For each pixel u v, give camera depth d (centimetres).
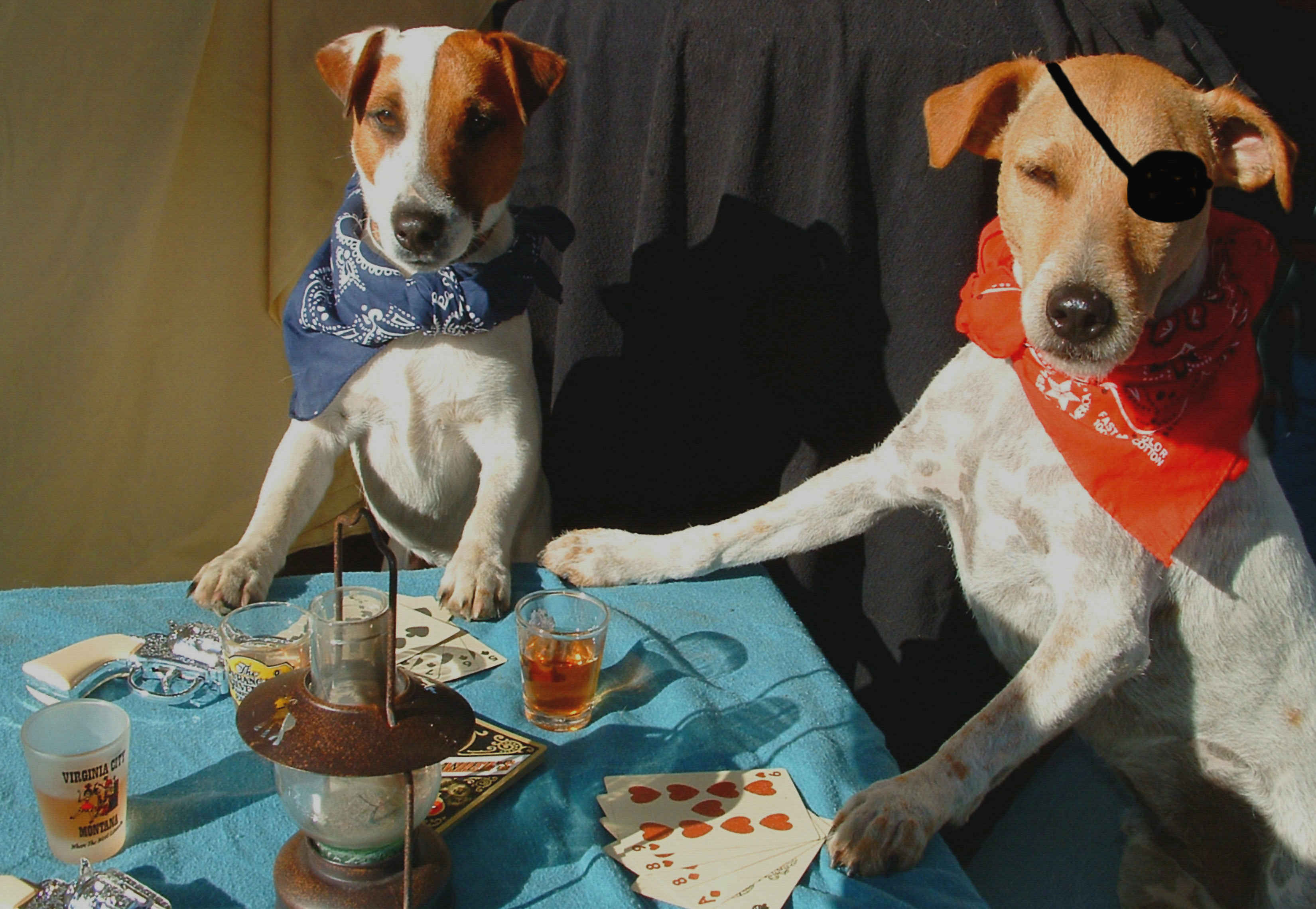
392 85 215
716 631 205
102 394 307
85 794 130
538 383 306
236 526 344
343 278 229
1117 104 171
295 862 130
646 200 269
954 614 268
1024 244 176
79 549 316
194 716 165
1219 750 203
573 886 139
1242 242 187
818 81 255
